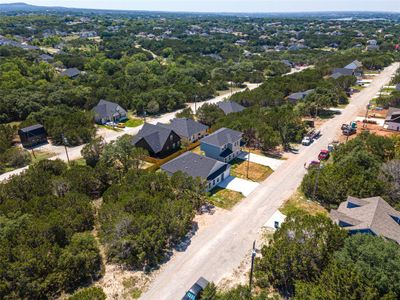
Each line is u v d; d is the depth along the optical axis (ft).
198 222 111.34
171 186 119.14
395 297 63.36
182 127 187.62
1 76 298.35
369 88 312.09
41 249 82.89
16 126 199.93
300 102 236.02
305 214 91.86
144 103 245.04
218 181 139.44
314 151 173.06
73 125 195.21
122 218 93.30
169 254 95.66
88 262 86.28
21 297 77.05
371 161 127.85
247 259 93.61
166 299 80.07
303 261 77.20
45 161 136.46
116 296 81.05
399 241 85.30
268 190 133.28
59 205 106.93
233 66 414.82
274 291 81.15
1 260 78.84
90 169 131.75
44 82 292.20
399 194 111.96
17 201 107.04
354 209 101.30
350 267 68.39
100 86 299.99
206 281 81.25
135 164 144.87
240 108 231.09
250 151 174.09
